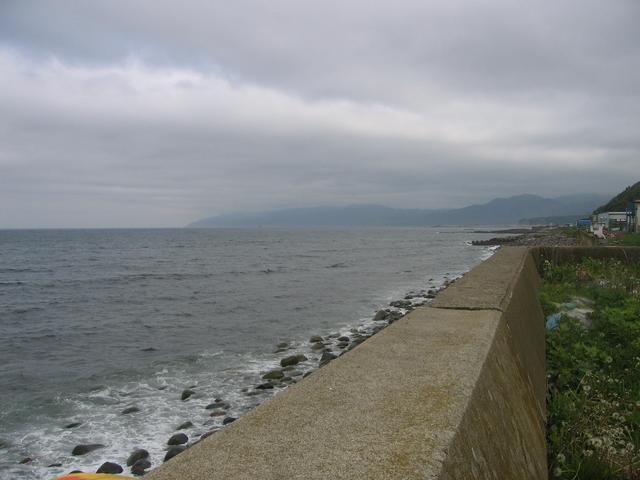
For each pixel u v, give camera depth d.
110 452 6.78
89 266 43.03
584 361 5.93
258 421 2.00
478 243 74.00
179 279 30.97
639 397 5.05
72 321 17.31
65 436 7.34
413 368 2.70
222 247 79.75
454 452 1.76
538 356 5.32
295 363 10.67
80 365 11.59
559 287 10.74
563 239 47.97
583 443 3.99
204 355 11.99
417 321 3.96
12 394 9.44
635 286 9.86
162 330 15.42
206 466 1.64
